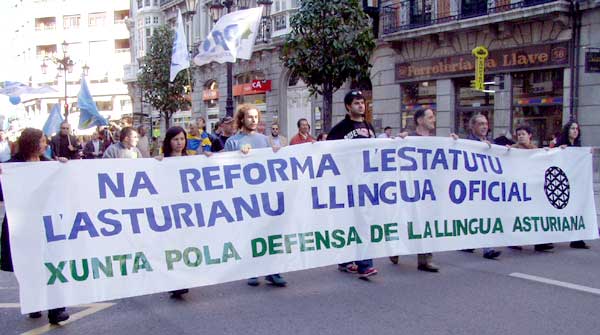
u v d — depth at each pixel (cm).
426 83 1919
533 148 769
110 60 5709
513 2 1639
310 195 608
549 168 748
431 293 580
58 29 5838
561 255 747
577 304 536
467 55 1753
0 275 717
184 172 559
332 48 1353
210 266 560
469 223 689
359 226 628
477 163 699
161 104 2703
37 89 2148
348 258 621
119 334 482
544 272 656
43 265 496
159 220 544
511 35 1636
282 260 591
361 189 631
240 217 576
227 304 557
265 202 588
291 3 2414
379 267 702
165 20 3919
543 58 1564
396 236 645
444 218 673
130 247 530
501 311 518
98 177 524
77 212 513
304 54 1377
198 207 561
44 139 536
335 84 1413
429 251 662
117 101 5681
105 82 5691
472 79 1781
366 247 630
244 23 1419
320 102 2336
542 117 1608
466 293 577
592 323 485
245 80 2845
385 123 2055
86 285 512
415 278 642
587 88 1491
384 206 641
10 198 489
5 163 490
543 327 477
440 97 1850
